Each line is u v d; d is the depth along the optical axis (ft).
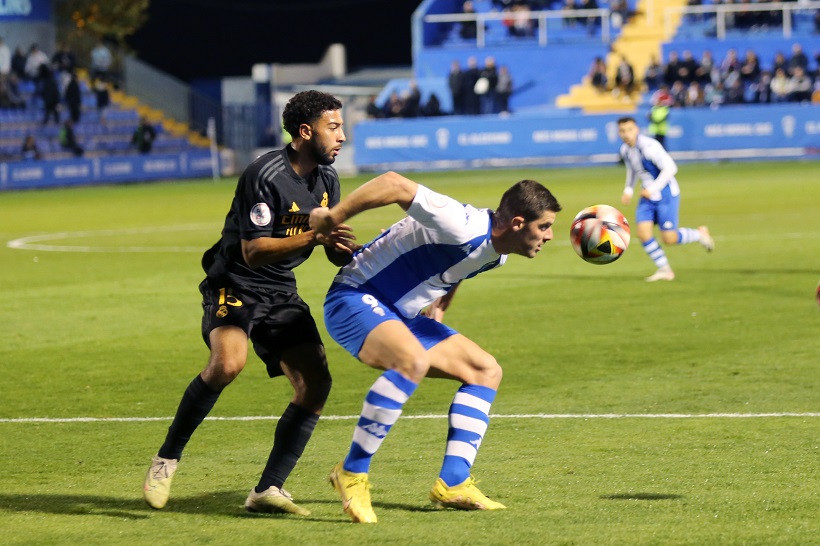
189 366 70.03
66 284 108.78
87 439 52.54
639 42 313.32
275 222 39.75
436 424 54.39
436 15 325.21
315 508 41.16
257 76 357.20
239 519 39.73
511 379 64.28
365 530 37.70
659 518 38.24
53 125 293.64
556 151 284.41
